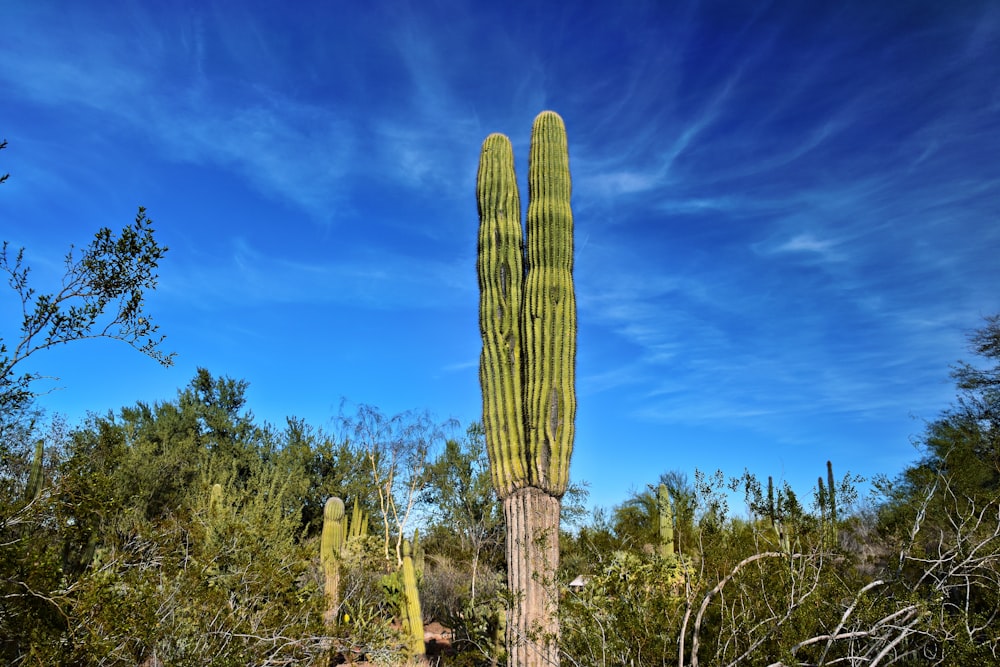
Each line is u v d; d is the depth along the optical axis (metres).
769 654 5.01
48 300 4.50
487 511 17.64
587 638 4.90
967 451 6.65
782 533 5.71
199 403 23.50
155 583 5.43
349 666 7.53
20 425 5.15
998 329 17.12
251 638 5.73
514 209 8.21
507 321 7.70
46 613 4.54
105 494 5.15
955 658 4.72
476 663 7.50
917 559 5.40
